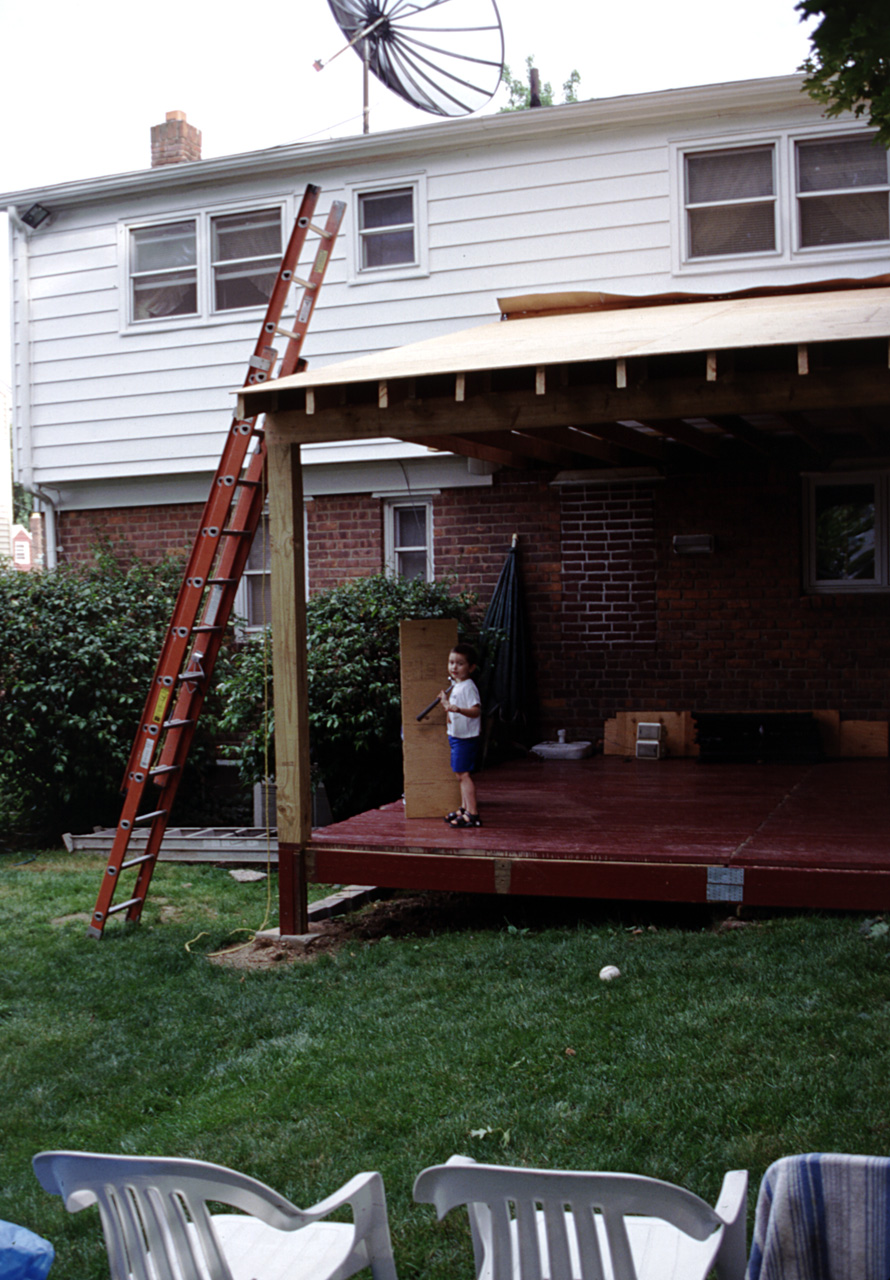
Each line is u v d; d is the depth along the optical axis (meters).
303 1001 5.62
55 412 12.59
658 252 10.28
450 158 10.92
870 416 8.67
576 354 5.66
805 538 10.06
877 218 9.73
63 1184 2.46
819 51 3.36
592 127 10.39
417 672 7.70
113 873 7.10
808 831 6.75
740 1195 2.49
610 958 5.81
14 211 12.48
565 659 10.66
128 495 12.45
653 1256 2.59
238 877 8.88
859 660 9.83
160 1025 5.39
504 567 10.66
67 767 10.78
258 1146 3.99
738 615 10.14
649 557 10.39
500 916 7.25
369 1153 3.90
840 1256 2.14
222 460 7.35
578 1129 3.91
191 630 7.28
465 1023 5.03
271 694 9.85
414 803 7.65
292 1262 2.68
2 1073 4.87
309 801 6.93
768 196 9.99
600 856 6.34
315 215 11.45
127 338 12.24
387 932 7.04
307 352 11.55
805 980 5.14
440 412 6.31
